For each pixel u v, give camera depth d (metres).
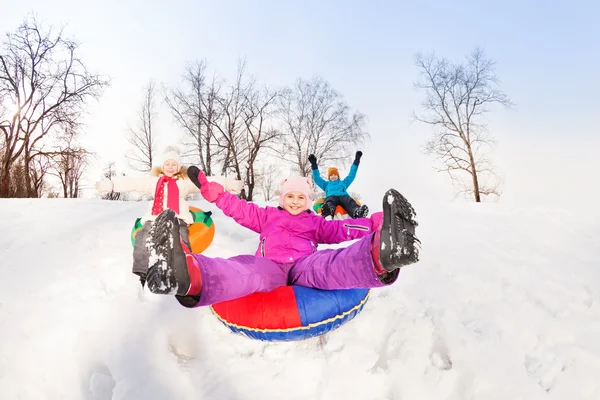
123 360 2.46
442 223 6.58
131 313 2.92
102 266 3.74
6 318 2.81
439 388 2.33
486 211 7.94
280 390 2.32
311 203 3.41
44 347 2.57
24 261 3.86
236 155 24.86
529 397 2.27
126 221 5.89
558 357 2.61
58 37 20.19
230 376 2.39
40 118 19.73
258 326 2.56
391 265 2.09
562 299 3.41
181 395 2.26
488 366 2.47
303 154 25.64
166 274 1.90
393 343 2.71
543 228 6.11
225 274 2.27
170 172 4.27
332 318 2.61
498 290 3.57
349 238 3.17
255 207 3.24
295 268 2.85
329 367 2.46
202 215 4.36
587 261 4.48
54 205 7.76
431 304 3.29
